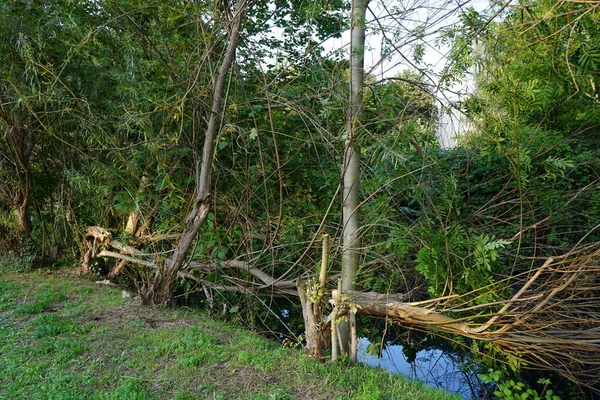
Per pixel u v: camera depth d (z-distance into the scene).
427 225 4.40
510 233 5.19
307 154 6.25
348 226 4.71
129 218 6.84
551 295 3.53
